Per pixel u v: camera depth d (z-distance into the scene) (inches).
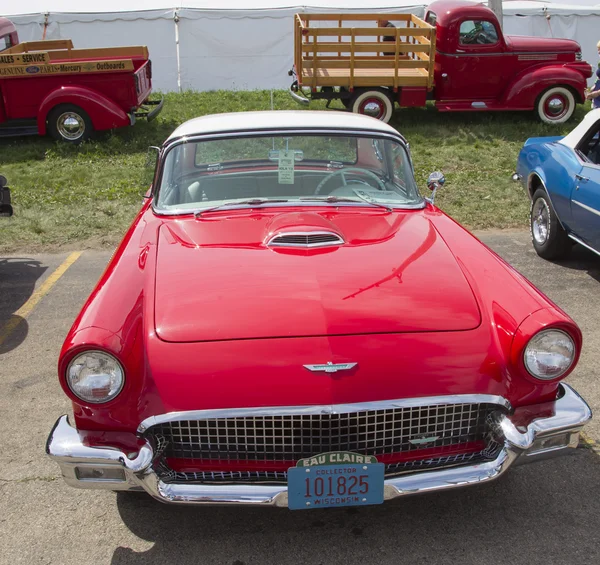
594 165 203.5
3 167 382.9
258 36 604.4
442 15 456.8
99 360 92.7
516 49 461.1
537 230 242.4
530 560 100.3
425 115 508.7
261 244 122.4
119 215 298.2
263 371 93.0
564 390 104.7
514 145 418.0
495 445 100.0
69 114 418.3
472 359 97.1
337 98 466.6
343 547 104.2
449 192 323.3
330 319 99.2
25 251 258.2
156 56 600.4
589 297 203.6
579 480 118.6
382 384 93.6
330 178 149.6
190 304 102.7
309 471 93.5
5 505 114.5
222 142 147.9
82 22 581.0
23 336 182.4
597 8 615.5
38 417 142.1
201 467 98.0
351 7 598.5
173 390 93.4
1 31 448.8
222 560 102.0
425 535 106.3
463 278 111.7
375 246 122.0
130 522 110.4
